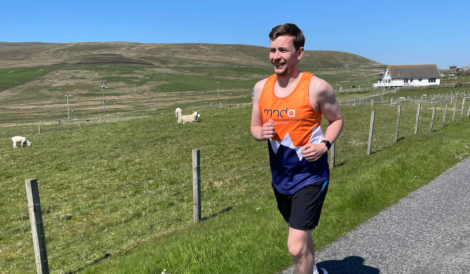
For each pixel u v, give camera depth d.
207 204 10.09
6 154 22.55
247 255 4.04
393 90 81.31
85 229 9.05
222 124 31.11
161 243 5.98
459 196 6.23
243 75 187.62
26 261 7.42
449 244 4.31
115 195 12.10
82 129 33.94
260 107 2.88
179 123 33.84
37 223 4.87
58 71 166.88
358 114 33.06
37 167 17.84
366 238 4.57
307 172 2.74
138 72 177.12
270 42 2.72
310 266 2.80
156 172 15.23
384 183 6.91
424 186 6.89
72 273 6.07
